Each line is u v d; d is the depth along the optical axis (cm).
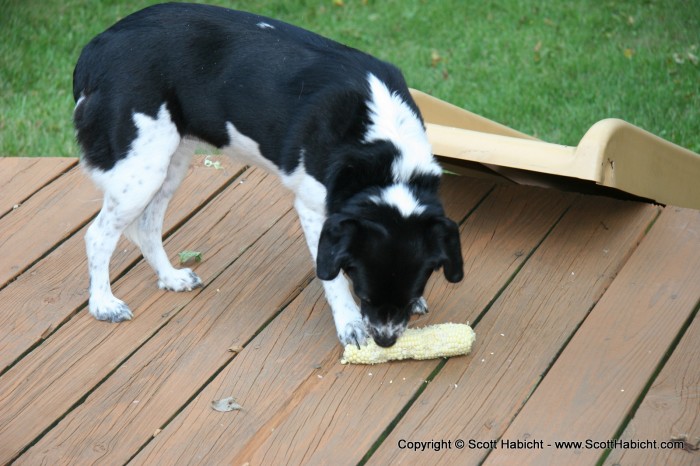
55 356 253
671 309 257
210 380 248
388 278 233
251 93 249
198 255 275
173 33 251
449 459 230
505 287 266
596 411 238
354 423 238
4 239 281
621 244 274
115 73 249
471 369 248
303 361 251
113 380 247
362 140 241
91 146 252
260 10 401
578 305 261
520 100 359
